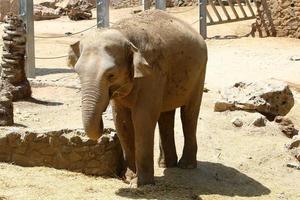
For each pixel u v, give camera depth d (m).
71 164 8.40
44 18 31.12
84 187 7.68
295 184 8.52
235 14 23.88
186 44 8.01
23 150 8.50
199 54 8.27
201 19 22.80
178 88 8.04
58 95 13.70
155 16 7.97
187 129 8.60
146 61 7.22
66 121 10.98
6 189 7.49
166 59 7.70
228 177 8.55
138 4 32.47
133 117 7.52
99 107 6.86
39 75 16.38
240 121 10.95
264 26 23.27
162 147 8.68
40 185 7.68
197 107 8.58
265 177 8.71
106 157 8.33
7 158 8.55
